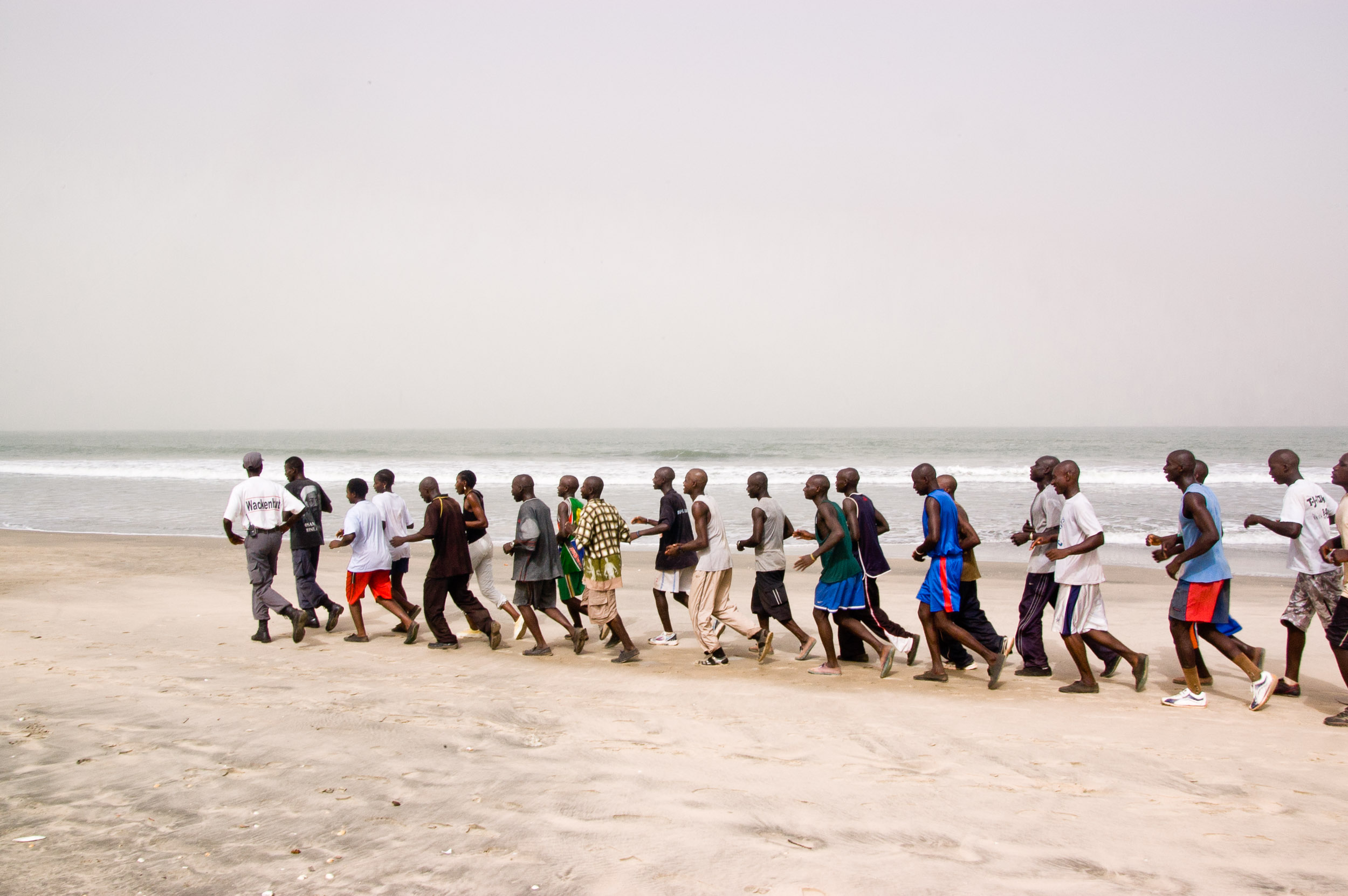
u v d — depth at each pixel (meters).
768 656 7.21
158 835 3.60
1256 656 5.67
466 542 7.75
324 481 32.25
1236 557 14.41
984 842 3.60
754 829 3.72
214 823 3.73
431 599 7.58
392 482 8.78
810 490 6.77
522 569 7.35
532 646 7.91
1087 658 6.71
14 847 3.47
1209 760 4.64
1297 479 5.96
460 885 3.18
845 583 6.59
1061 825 3.78
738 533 16.67
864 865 3.38
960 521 6.84
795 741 4.98
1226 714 5.54
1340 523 5.23
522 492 7.44
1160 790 4.21
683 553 7.55
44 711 5.42
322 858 3.39
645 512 20.47
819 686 6.32
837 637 8.36
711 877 3.27
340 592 10.66
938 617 6.40
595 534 7.11
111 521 19.75
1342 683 6.36
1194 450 60.44
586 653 7.58
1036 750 4.82
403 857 3.41
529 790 4.15
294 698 5.84
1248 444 72.12
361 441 116.44
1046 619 9.23
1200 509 5.55
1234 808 3.98
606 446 79.06
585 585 7.26
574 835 3.63
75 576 11.59
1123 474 32.75
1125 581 11.96
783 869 3.33
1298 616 5.93
